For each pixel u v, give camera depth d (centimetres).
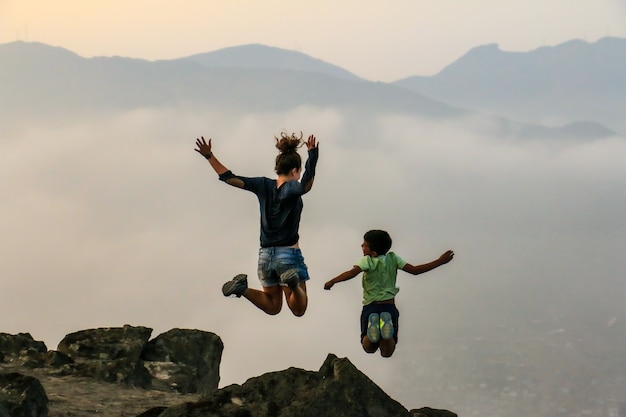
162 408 704
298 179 755
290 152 756
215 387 1145
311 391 646
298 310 745
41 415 698
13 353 1060
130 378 1017
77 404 817
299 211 748
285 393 655
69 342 1095
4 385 701
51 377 980
